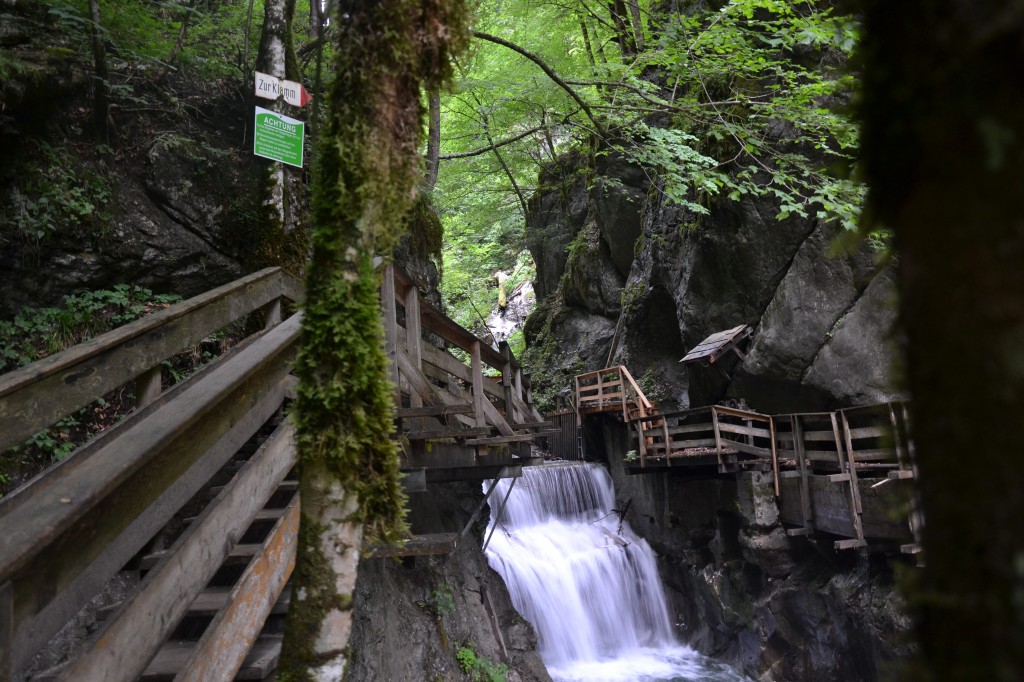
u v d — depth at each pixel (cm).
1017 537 53
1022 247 53
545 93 1135
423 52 204
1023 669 52
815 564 1079
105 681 230
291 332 421
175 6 780
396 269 529
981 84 56
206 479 320
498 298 3053
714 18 882
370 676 519
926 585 61
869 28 70
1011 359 52
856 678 968
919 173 62
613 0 1306
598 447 1784
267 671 308
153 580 260
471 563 800
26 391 291
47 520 198
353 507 197
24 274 598
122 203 677
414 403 534
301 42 966
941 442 59
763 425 1349
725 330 1406
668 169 902
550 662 1130
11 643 190
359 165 195
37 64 654
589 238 2109
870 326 1141
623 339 1862
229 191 767
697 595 1335
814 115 796
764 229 1271
